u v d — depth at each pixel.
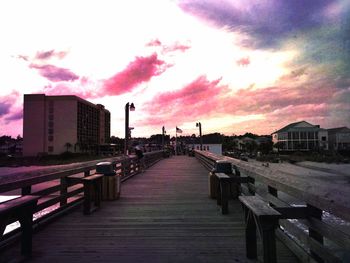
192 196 7.75
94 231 4.69
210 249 3.87
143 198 7.49
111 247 3.97
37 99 106.62
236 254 3.69
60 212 5.61
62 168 5.64
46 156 96.38
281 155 61.69
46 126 107.25
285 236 3.81
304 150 62.69
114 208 6.33
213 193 7.40
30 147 106.19
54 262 3.49
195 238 4.32
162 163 21.83
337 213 2.38
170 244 4.07
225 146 101.00
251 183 5.78
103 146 112.00
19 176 4.20
